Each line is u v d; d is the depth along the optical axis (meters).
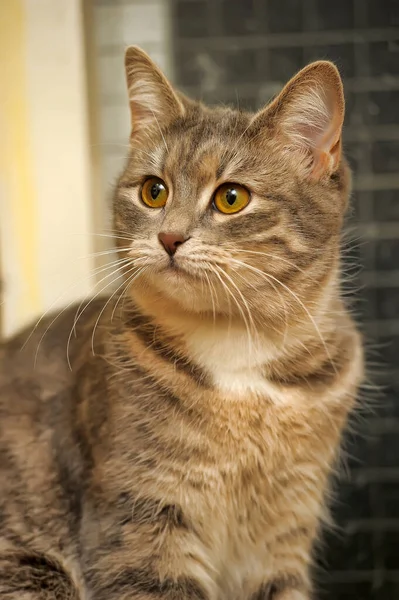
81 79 0.83
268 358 0.61
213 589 0.62
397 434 0.88
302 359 0.62
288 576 0.65
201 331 0.60
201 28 0.87
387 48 0.86
